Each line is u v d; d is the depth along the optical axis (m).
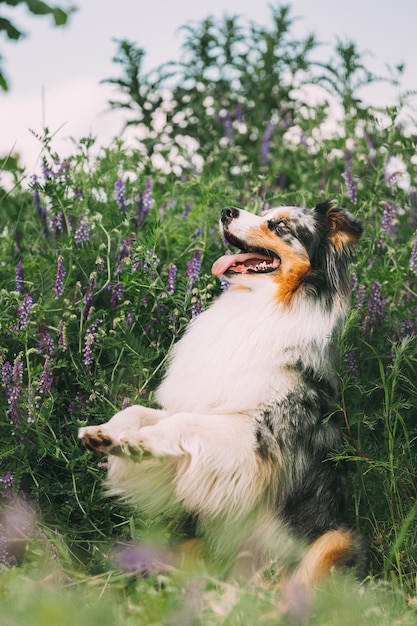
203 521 2.40
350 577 2.23
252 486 2.30
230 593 2.08
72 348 2.58
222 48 4.00
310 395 2.39
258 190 3.09
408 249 2.92
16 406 2.39
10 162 3.00
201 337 2.48
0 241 2.96
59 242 2.69
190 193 3.34
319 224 2.50
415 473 2.54
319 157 3.49
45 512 2.44
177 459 2.30
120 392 2.55
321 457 2.40
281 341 2.41
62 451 2.45
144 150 3.68
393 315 2.79
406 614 2.08
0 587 2.03
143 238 2.68
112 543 2.39
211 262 2.77
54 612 1.82
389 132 3.07
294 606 2.01
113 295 2.61
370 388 2.64
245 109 3.99
